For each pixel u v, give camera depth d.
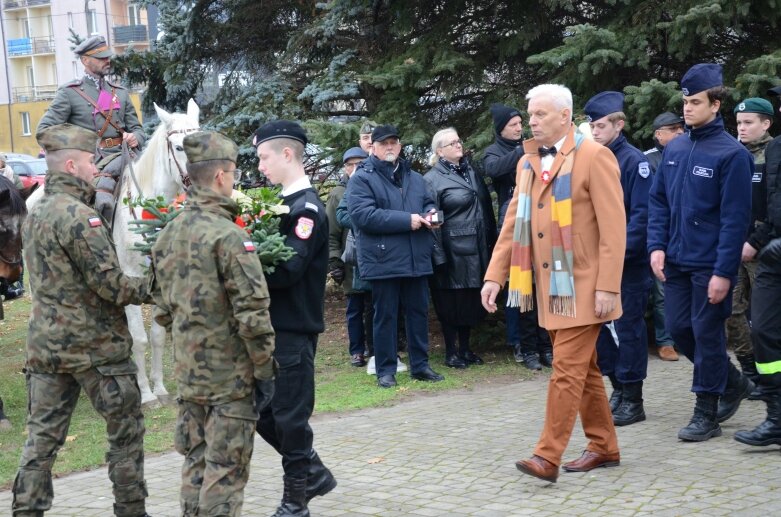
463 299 8.40
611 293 4.89
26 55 45.78
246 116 10.48
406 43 10.30
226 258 3.76
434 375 8.02
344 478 5.36
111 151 7.66
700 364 5.73
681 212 5.75
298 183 4.50
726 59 9.19
